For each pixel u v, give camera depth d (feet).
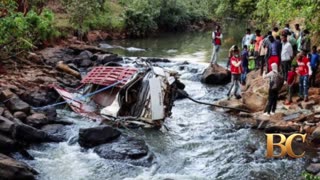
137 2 133.59
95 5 111.04
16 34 58.70
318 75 54.75
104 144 39.14
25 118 42.70
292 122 44.68
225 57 88.17
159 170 35.91
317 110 46.65
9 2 60.03
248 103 51.31
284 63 52.54
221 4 140.56
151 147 40.42
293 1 59.82
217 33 67.41
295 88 52.49
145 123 45.21
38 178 33.65
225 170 36.14
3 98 44.34
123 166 36.14
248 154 39.27
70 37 94.79
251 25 142.41
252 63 63.72
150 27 131.85
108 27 121.39
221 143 41.83
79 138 39.75
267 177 34.81
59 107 50.42
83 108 49.98
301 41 56.29
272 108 47.62
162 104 44.86
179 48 105.29
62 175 34.37
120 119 45.70
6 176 31.35
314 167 34.91
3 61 60.03
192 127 46.29
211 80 66.03
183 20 152.97
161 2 145.38
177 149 40.27
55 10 110.93
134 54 93.56
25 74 57.36
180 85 60.80
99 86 52.16
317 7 55.57
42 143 39.99
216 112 51.72
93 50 81.51
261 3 80.28
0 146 36.45
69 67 64.80
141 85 46.91
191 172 35.76
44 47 80.33
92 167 35.86
